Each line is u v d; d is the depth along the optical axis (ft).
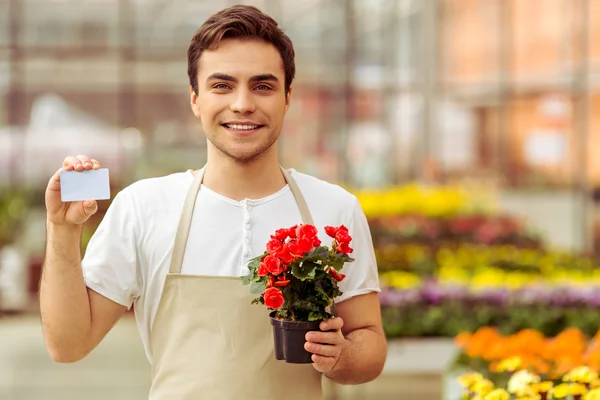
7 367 27.25
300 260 7.45
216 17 7.91
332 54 55.31
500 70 53.62
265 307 7.99
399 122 55.98
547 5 49.88
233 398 7.91
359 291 8.35
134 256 8.11
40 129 50.26
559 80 48.49
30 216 41.96
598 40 47.52
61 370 26.84
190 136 54.80
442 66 55.72
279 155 55.47
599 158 47.52
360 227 8.53
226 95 7.86
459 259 31.24
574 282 25.49
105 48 53.47
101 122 53.42
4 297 37.42
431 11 55.88
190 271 8.09
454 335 20.35
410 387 24.52
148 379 25.66
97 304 8.05
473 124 55.26
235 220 8.19
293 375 8.01
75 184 7.50
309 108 55.57
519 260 31.40
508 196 51.31
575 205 46.55
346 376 8.21
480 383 11.10
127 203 8.22
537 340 13.61
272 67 7.86
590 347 13.93
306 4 54.90
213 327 7.98
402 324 20.20
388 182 55.42
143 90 54.75
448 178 54.95
